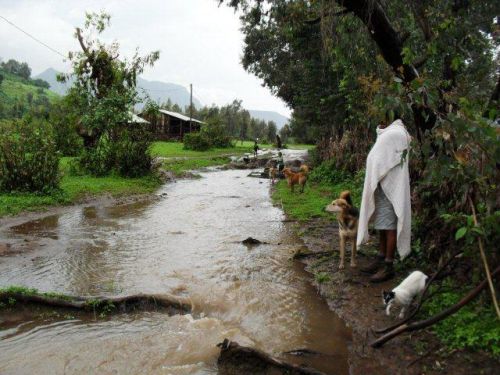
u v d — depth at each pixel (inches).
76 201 509.4
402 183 212.8
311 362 164.7
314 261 283.0
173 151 1455.5
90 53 724.0
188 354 170.7
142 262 287.1
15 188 496.1
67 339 183.8
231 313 210.4
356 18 350.6
